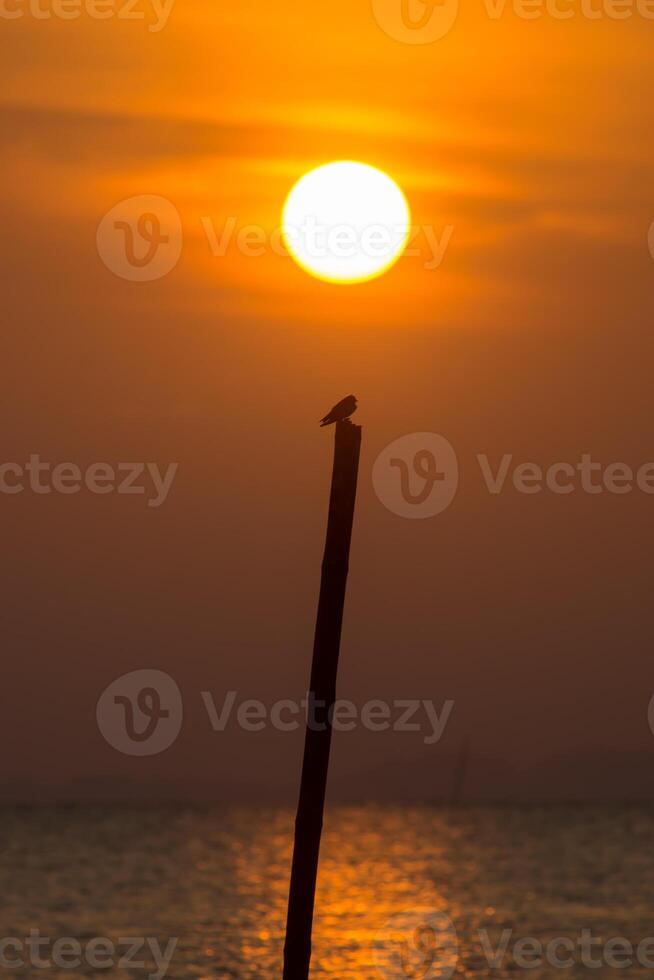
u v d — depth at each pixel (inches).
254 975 2084.2
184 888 3604.8
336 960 2206.0
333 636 621.0
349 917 2842.0
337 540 621.9
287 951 624.4
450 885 3654.0
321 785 624.1
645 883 3641.7
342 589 621.0
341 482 621.0
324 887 3590.1
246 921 2837.1
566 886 3585.1
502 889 3508.9
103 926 2753.4
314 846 625.6
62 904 3208.7
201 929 2687.0
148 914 2970.0
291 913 625.9
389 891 3481.8
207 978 2060.8
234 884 3740.2
